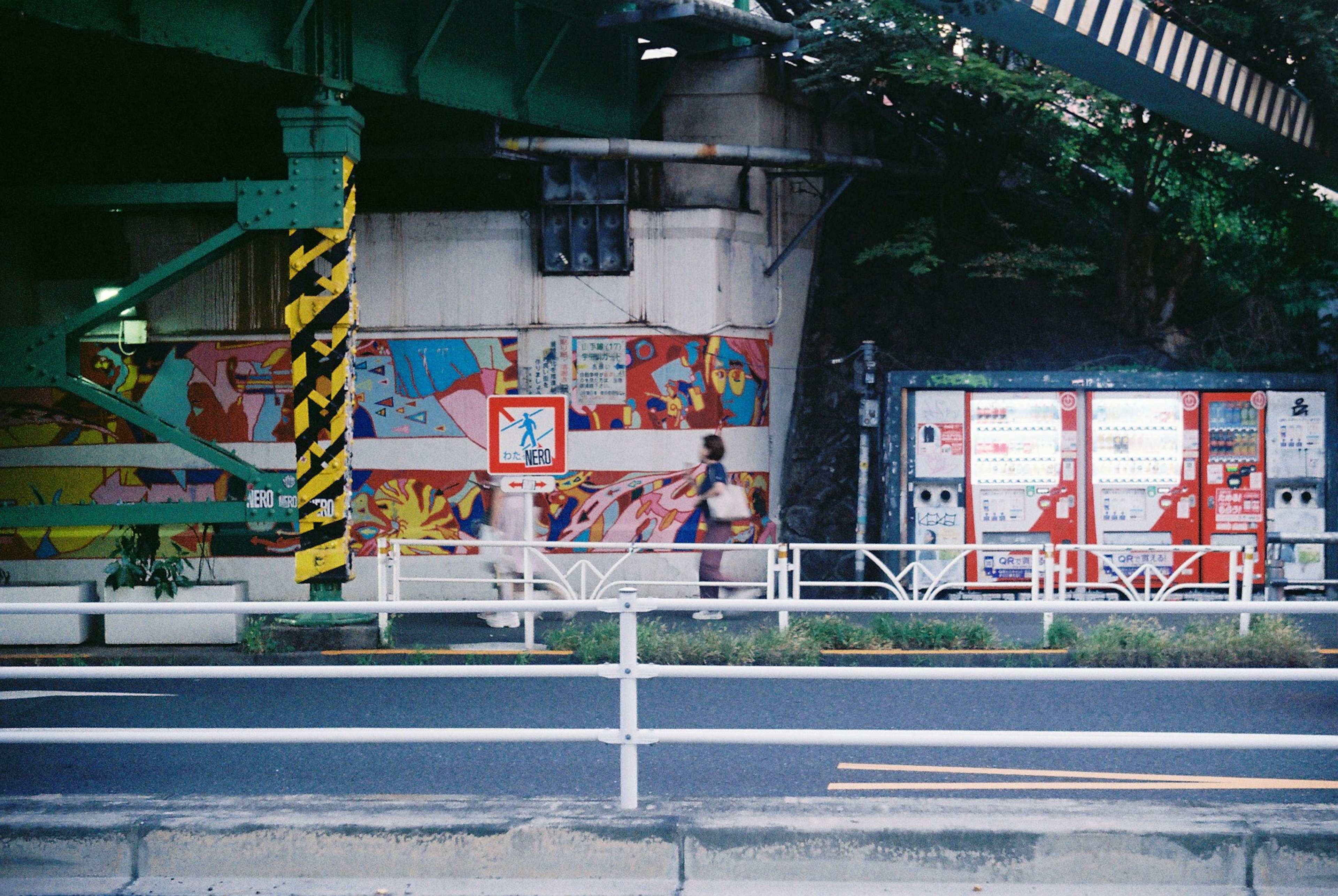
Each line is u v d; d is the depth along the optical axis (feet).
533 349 45.14
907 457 45.80
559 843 15.55
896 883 15.29
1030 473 45.47
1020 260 48.85
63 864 15.70
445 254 45.16
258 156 45.80
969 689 29.76
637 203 45.96
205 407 45.65
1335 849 14.98
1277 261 55.36
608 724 25.76
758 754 23.38
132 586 35.81
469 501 45.37
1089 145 53.57
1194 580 45.21
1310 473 45.27
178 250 45.42
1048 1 32.19
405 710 27.40
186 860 15.70
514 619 39.60
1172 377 45.09
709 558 41.45
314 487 33.96
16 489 46.11
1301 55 45.11
